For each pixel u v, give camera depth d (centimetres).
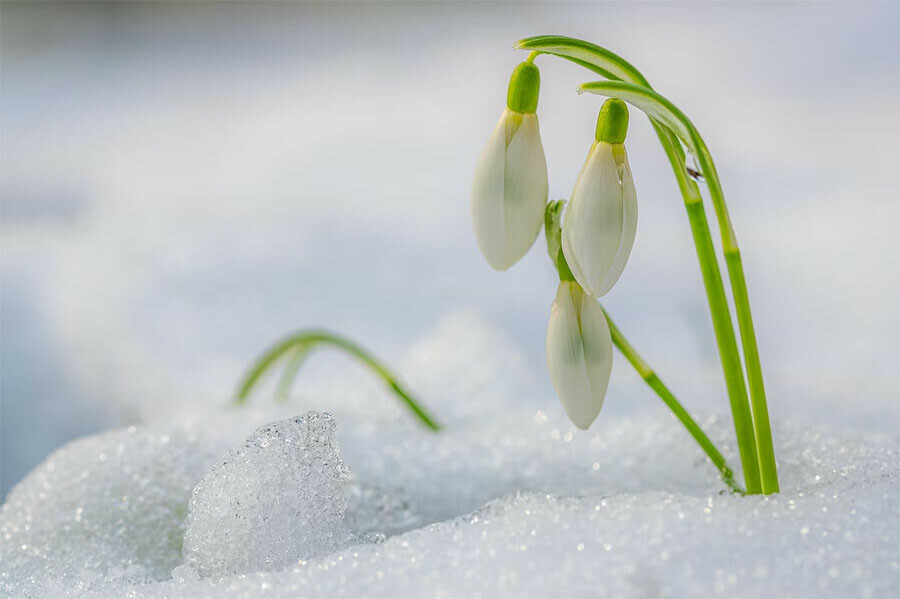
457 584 41
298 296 79
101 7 160
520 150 44
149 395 63
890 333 68
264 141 122
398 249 91
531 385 56
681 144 44
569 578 41
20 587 44
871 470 44
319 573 42
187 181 106
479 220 44
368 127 127
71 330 71
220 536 43
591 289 43
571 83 134
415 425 51
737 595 41
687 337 71
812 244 84
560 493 47
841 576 41
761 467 44
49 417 62
